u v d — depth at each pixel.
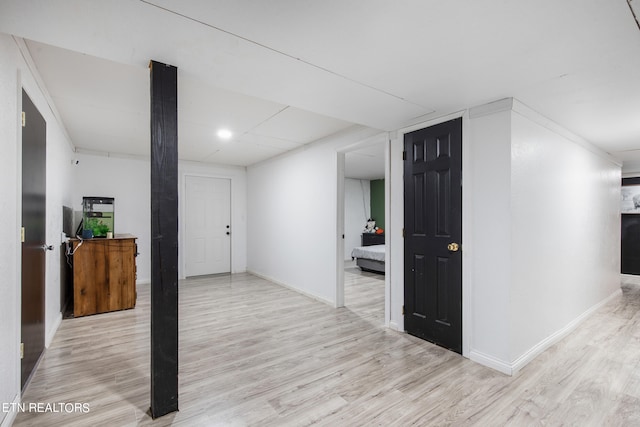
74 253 3.48
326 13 1.34
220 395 1.98
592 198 3.61
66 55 2.03
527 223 2.46
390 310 3.21
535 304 2.57
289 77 1.97
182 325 3.27
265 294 4.57
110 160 4.91
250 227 6.24
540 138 2.63
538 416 1.79
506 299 2.29
